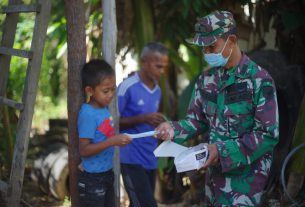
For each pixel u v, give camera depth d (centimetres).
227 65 303
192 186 537
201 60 604
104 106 331
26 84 355
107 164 339
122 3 578
